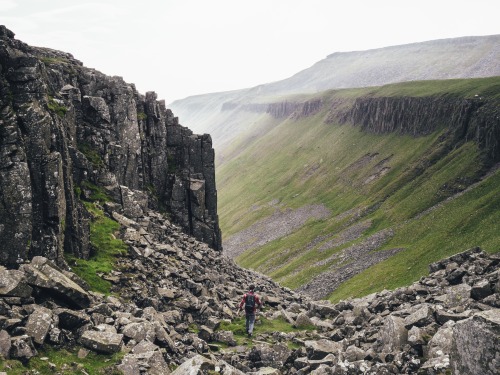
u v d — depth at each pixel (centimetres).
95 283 2602
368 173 19000
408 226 11944
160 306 2567
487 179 11656
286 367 2041
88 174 3775
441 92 18675
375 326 2384
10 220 2267
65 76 4206
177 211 5175
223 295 3294
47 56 4619
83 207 3136
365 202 16238
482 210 9694
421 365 1639
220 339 2367
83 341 1697
